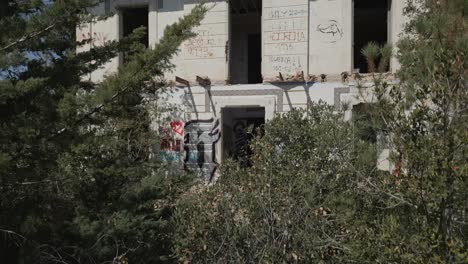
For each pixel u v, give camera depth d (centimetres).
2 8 754
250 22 1764
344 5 1434
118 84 732
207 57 1528
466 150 439
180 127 1513
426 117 479
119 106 771
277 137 745
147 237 816
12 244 802
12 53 688
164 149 1448
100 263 788
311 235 610
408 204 489
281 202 642
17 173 718
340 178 646
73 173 832
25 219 762
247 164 827
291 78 1455
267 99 1474
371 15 1562
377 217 535
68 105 706
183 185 925
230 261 651
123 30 1648
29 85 678
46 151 730
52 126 712
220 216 671
